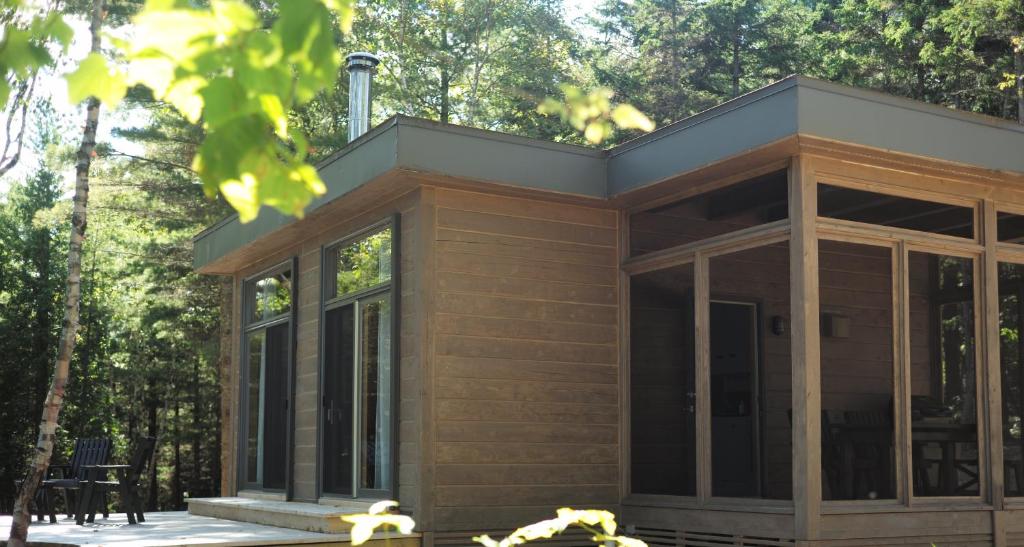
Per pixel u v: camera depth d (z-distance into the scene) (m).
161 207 18.83
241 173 1.69
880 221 7.10
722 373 7.40
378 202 8.22
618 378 8.35
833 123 6.46
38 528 8.41
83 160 7.13
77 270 7.09
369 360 8.36
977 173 7.32
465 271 7.78
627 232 8.45
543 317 8.06
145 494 27.14
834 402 6.71
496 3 20.72
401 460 7.68
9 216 25.91
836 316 6.80
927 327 7.21
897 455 6.93
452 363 7.63
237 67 1.58
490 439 7.70
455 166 7.44
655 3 22.75
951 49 16.64
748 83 22.94
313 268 9.56
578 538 8.00
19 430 24.73
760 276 7.13
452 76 21.34
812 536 6.45
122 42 1.56
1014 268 7.75
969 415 7.34
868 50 19.56
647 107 21.67
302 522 7.80
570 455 8.03
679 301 7.85
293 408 9.70
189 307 20.69
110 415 26.66
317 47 1.61
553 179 7.87
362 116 10.76
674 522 7.66
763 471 6.96
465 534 7.49
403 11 20.34
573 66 22.88
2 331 24.59
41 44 2.17
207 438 25.92
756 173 7.12
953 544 7.09
